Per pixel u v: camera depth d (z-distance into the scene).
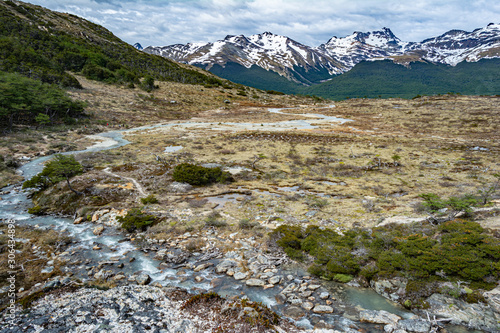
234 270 15.73
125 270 15.66
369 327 11.71
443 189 28.55
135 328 11.21
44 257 16.55
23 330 10.84
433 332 11.18
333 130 66.88
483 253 13.70
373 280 14.53
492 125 63.41
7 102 47.56
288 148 49.41
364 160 41.69
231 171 35.81
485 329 11.16
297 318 12.23
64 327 11.09
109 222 21.70
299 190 29.88
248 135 59.06
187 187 29.23
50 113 56.81
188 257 17.16
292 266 16.42
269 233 19.59
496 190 26.36
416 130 65.75
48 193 25.72
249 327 11.45
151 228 20.56
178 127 66.44
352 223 21.12
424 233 17.48
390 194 28.23
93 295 13.20
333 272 15.33
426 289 13.09
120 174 32.59
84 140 49.88
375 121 79.75
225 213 23.47
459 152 44.69
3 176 30.06
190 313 12.25
